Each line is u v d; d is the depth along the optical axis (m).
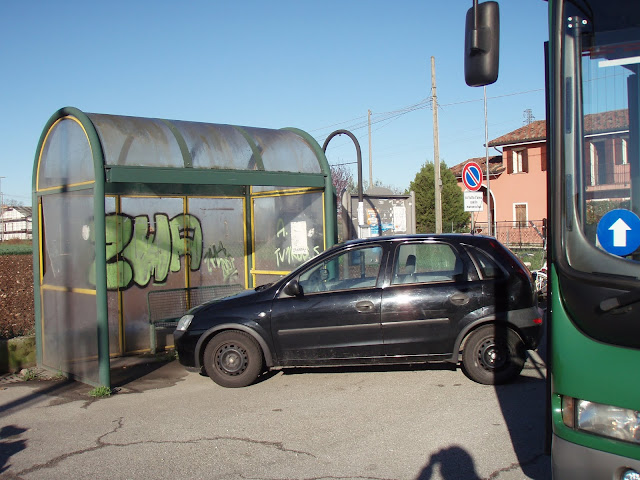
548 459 4.92
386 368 8.02
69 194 7.75
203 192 10.41
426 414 6.12
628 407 2.94
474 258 7.19
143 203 9.71
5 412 6.59
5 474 4.91
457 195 38.12
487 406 6.31
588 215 3.22
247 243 10.93
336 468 4.87
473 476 4.66
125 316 9.41
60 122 7.86
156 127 8.15
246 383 7.33
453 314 7.03
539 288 12.27
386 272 7.25
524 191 39.34
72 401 6.95
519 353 7.07
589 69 3.35
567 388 3.15
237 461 5.07
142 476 4.80
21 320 11.72
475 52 3.92
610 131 3.25
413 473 4.74
